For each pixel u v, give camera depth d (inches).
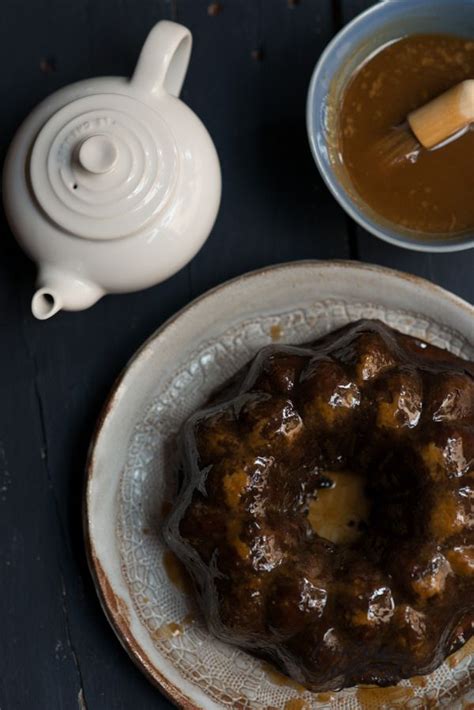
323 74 42.1
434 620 40.6
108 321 45.2
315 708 43.6
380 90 42.7
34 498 44.9
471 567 40.1
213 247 45.4
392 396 40.9
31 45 45.4
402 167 42.6
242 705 43.4
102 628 44.9
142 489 44.1
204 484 40.9
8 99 45.3
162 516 44.0
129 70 45.5
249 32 45.8
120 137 39.4
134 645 43.1
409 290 44.1
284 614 40.3
